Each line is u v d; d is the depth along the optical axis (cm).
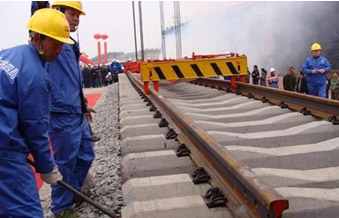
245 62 919
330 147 434
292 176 343
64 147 380
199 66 888
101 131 868
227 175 326
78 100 393
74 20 384
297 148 436
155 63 876
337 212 286
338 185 340
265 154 416
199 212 307
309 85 954
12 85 254
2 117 256
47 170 280
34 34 268
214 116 661
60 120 375
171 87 1412
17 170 262
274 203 225
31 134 264
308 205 288
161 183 363
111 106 1388
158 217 304
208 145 370
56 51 274
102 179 490
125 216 312
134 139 521
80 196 314
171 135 544
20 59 259
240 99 841
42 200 479
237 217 288
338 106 549
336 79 1188
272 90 754
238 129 577
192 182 364
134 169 433
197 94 1067
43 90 262
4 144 257
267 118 668
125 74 2908
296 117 605
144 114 737
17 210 265
